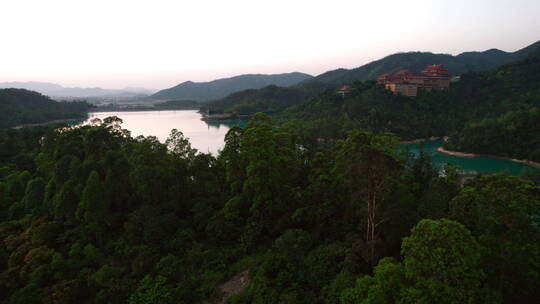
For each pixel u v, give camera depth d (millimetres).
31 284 25984
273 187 31500
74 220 33531
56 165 34969
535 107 112312
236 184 34562
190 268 27500
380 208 24281
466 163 93938
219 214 32344
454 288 13688
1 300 26516
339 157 28875
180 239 30266
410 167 39500
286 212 31047
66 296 24906
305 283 23031
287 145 35219
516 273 16359
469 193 19812
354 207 28266
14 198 41156
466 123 131875
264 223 30797
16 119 171875
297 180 35938
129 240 30656
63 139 38844
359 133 29938
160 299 24109
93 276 26469
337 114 153750
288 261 24859
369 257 22297
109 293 25266
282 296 21438
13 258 29250
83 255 29688
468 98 162125
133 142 40438
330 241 26984
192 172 37438
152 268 27609
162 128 182875
